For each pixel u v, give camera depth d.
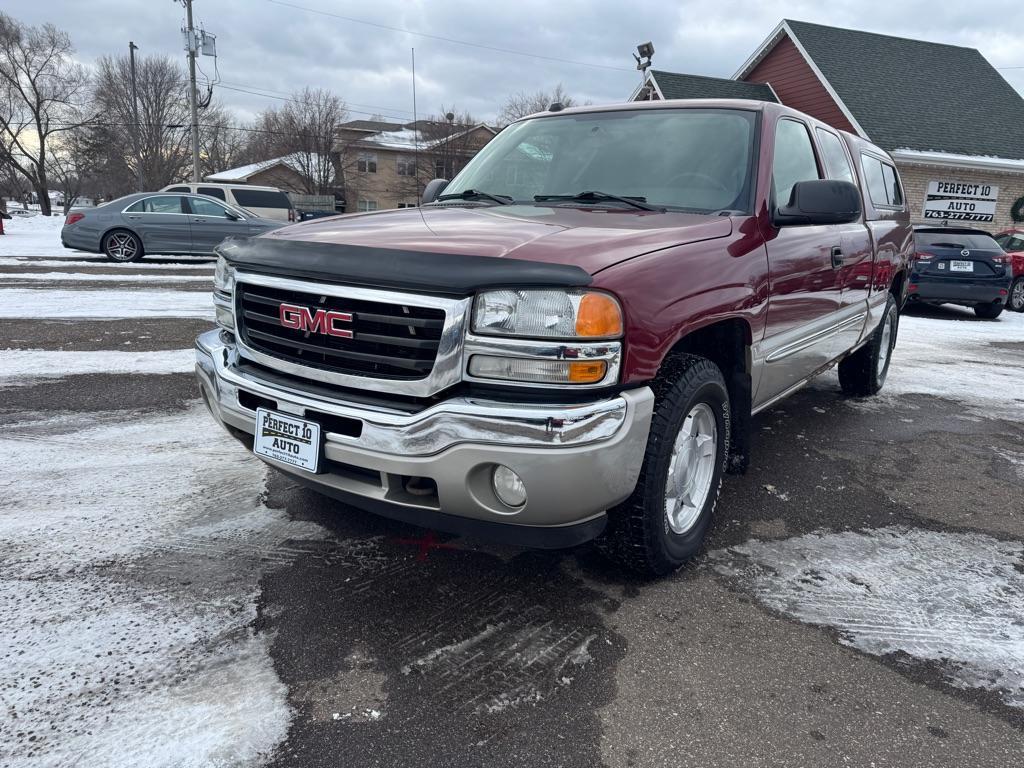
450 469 2.19
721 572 2.90
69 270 12.74
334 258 2.37
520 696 2.13
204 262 15.14
